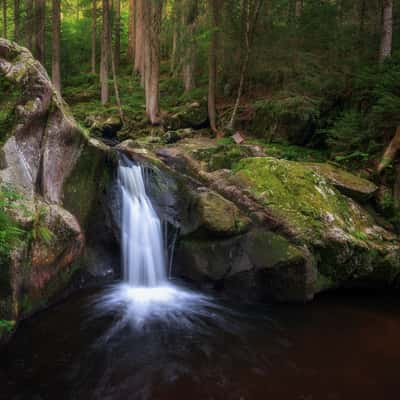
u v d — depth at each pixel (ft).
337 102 42.83
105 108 67.41
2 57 21.42
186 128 55.31
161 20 58.34
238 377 16.20
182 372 16.38
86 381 15.42
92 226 26.68
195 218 27.14
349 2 45.27
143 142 46.60
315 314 23.04
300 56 42.70
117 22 98.58
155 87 56.90
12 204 17.95
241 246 25.72
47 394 14.51
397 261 26.81
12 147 19.48
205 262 26.27
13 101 20.31
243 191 28.19
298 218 25.76
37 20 67.72
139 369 16.44
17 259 16.58
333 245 24.99
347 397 15.10
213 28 47.52
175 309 22.95
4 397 14.19
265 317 22.39
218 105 57.26
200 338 19.53
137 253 26.99
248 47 47.96
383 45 37.63
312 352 18.56
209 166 34.17
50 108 22.43
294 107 43.60
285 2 47.32
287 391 15.35
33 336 18.24
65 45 91.04
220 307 23.68
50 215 19.90
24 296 18.43
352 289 27.20
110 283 26.32
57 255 20.29
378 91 32.40
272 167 29.63
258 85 56.44
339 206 28.55
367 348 19.13
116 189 28.02
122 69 98.43
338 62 41.09
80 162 24.85
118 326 20.17
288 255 23.86
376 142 34.81
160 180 30.48
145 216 28.45
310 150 41.78
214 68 52.34
